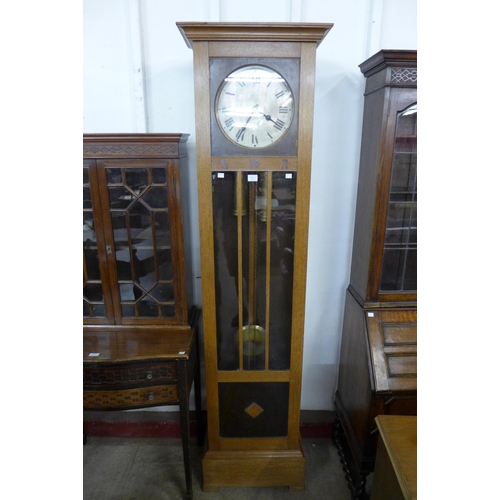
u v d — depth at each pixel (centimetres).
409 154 130
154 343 137
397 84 121
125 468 166
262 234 129
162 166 132
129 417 183
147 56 147
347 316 161
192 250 166
